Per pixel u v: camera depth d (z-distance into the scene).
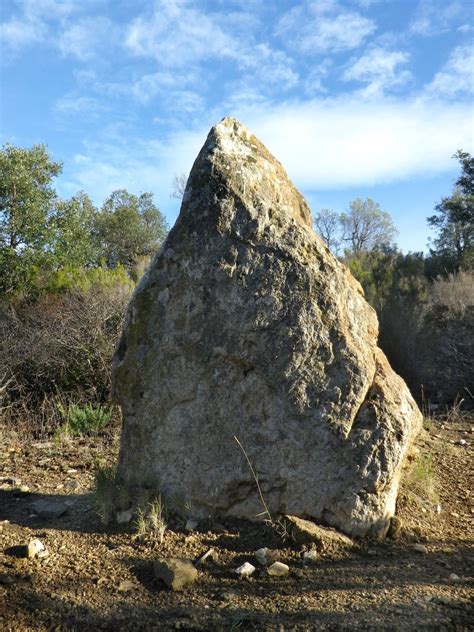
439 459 5.23
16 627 2.66
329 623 2.57
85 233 16.86
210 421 3.67
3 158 15.35
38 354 8.23
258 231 3.76
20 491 4.42
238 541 3.38
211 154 3.86
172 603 2.81
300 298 3.64
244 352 3.62
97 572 3.11
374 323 3.99
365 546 3.30
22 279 13.91
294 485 3.47
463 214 18.22
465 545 3.40
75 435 6.37
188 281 3.79
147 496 3.67
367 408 3.52
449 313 10.23
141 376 3.86
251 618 2.63
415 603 2.69
